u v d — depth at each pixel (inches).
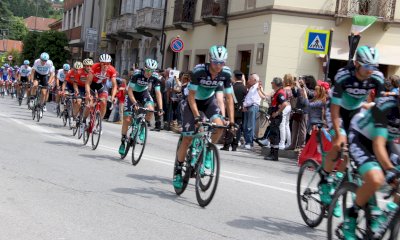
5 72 1167.6
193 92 256.4
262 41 771.4
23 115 666.8
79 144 431.2
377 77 212.7
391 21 725.9
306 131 498.0
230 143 524.7
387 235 163.0
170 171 340.2
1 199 228.2
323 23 741.9
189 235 198.2
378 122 167.2
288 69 750.5
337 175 210.7
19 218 202.4
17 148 371.9
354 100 221.0
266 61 756.0
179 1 1029.8
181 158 267.3
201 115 269.4
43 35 1781.5
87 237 185.9
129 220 212.4
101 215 216.4
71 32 2058.3
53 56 1769.2
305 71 746.8
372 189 164.6
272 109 474.3
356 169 184.9
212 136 262.4
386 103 168.2
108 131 592.1
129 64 1357.0
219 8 885.8
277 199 283.6
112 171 319.3
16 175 279.6
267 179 352.8
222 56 247.3
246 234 207.2
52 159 340.8
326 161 213.6
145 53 1238.3
